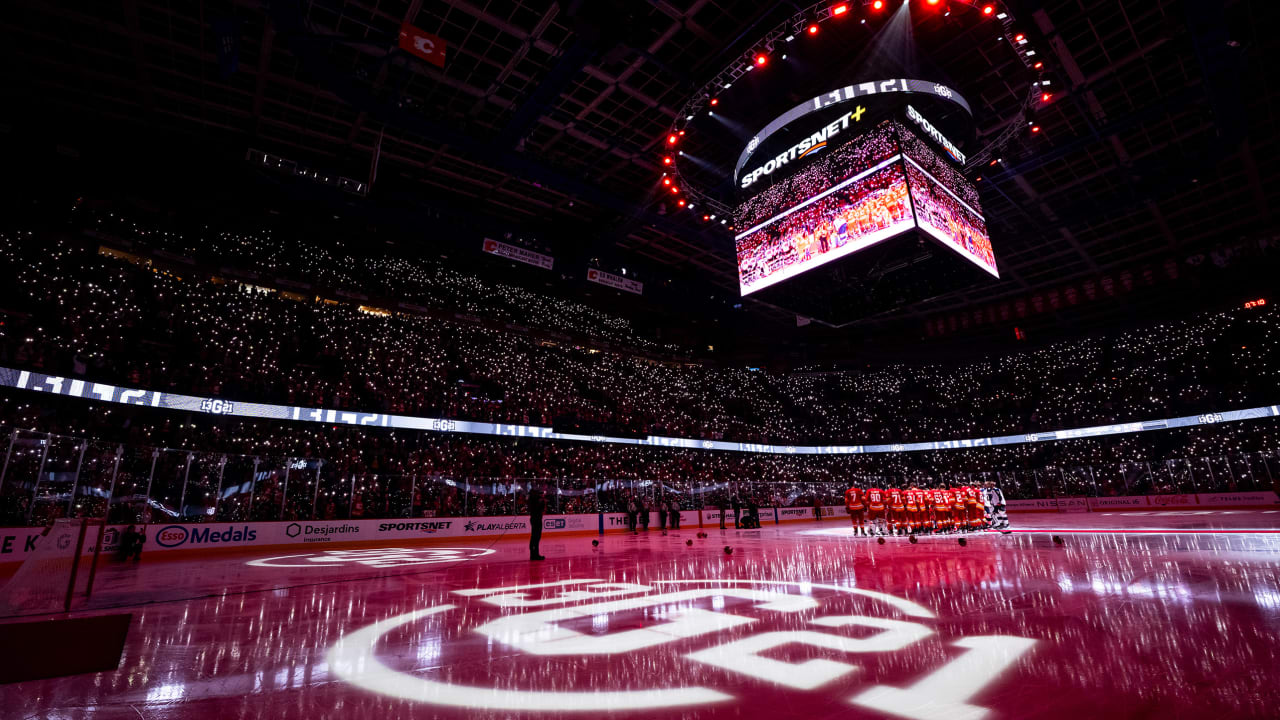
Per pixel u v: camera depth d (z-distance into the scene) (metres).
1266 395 28.11
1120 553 8.48
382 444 23.23
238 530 15.53
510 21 14.45
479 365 29.00
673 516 25.55
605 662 3.56
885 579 6.75
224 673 3.53
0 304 16.33
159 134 18.25
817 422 40.69
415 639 4.41
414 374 25.61
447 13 14.20
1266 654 3.08
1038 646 3.46
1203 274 27.44
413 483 19.66
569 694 2.96
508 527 21.28
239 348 21.09
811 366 40.72
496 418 25.70
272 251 25.42
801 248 14.74
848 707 2.61
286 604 6.32
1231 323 30.38
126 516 13.95
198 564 11.95
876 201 13.32
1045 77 15.95
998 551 9.58
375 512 18.58
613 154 20.03
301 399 20.80
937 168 14.15
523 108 16.62
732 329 37.72
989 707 2.53
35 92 16.19
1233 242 25.94
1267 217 24.31
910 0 13.62
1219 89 15.91
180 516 15.00
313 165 20.27
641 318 38.91
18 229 18.16
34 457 12.14
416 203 22.50
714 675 3.19
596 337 36.47
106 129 17.72
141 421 18.23
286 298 24.73
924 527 15.64
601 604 5.88
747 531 22.72
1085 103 17.09
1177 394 30.91
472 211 24.00
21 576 5.89
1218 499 25.64
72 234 19.61
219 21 13.77
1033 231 24.58
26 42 14.62
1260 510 23.08
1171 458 30.34
